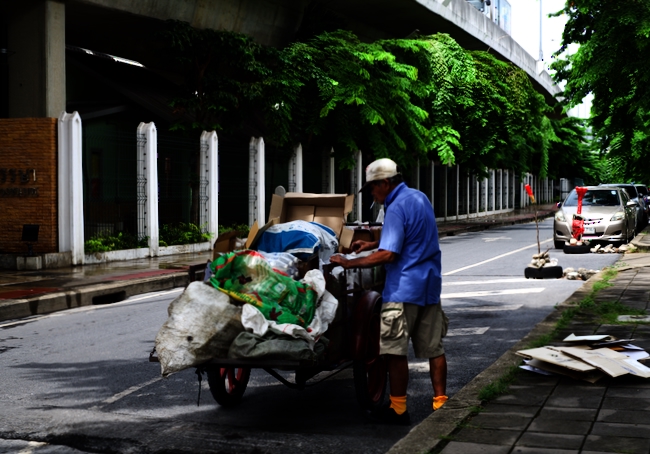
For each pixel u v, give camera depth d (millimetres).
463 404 5125
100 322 10266
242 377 6113
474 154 34250
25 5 18422
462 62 31125
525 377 5898
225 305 4941
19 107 18625
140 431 5312
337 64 24281
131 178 19125
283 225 5723
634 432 4426
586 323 8258
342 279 5477
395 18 32188
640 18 13516
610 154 17734
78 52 22891
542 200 70688
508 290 12391
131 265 16750
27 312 11289
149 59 24750
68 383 6766
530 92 35250
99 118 21312
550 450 4148
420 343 5348
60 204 16703
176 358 4887
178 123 21109
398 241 5113
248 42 21766
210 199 21094
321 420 5574
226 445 4988
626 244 20203
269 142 25078
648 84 14430
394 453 4270
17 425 5469
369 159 31062
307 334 4914
